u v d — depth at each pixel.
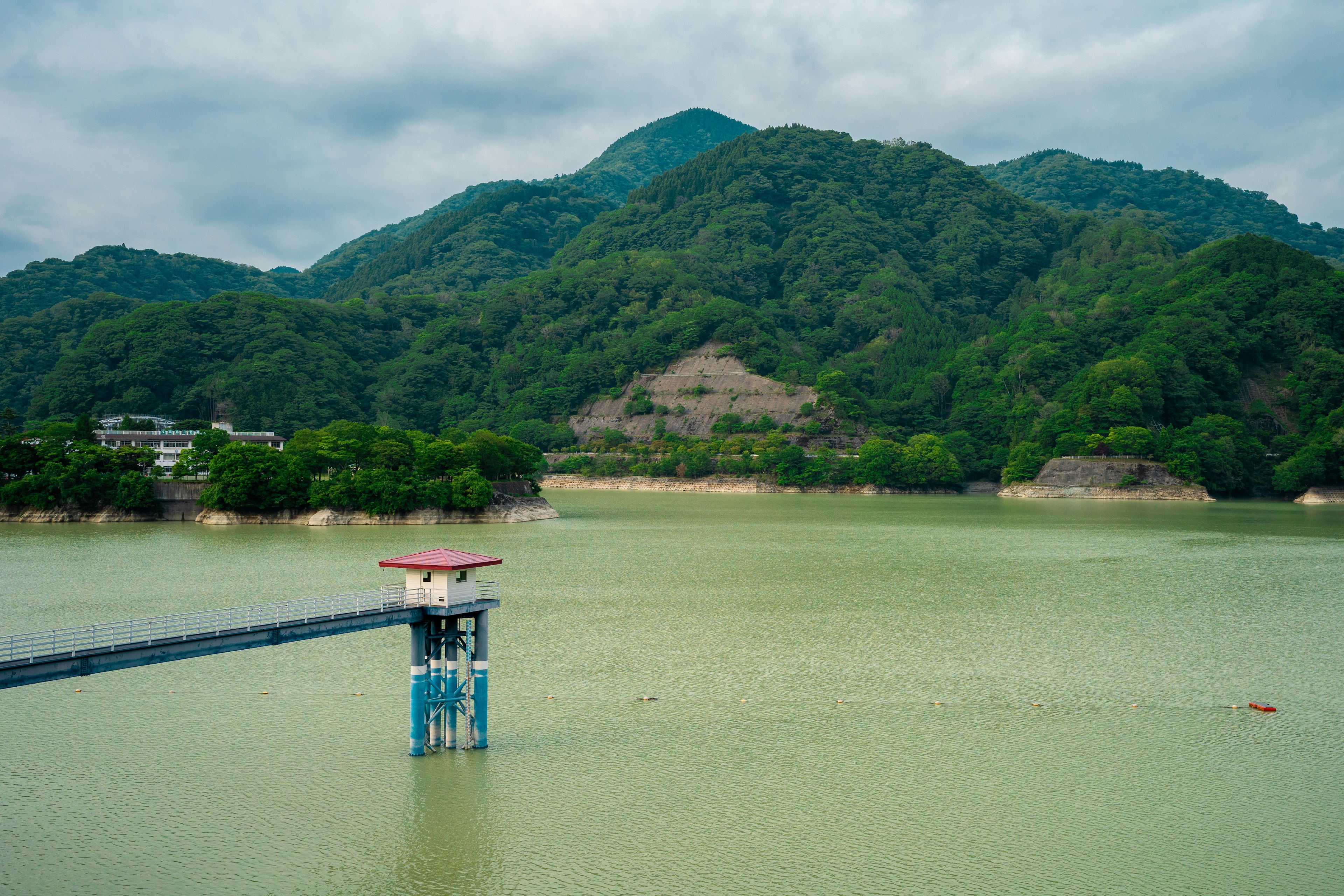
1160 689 86.06
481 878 51.47
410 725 69.94
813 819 58.59
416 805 60.22
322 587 131.00
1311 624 113.94
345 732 73.69
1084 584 143.75
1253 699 83.25
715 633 107.62
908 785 63.88
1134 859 53.56
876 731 74.56
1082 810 60.12
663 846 55.03
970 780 64.81
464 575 67.62
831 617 117.00
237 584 133.38
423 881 51.12
